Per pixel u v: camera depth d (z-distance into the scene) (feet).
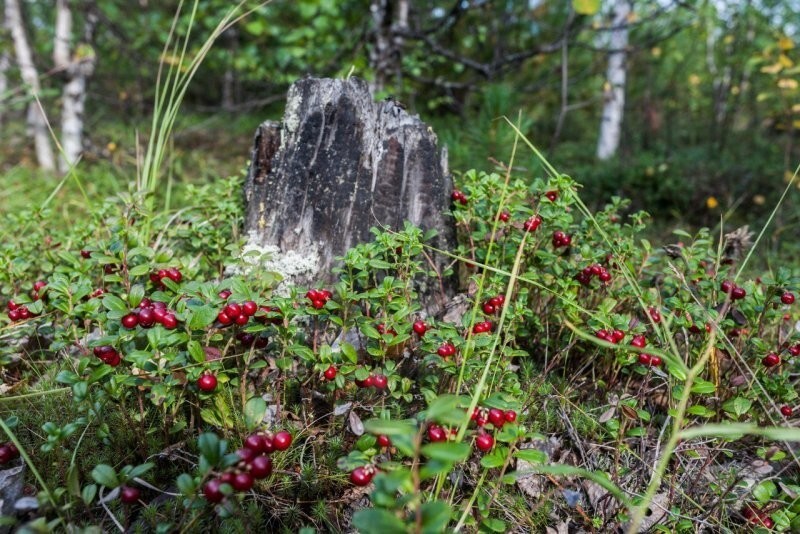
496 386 1.16
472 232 1.45
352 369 1.09
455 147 2.54
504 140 2.32
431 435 0.92
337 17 3.18
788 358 1.25
